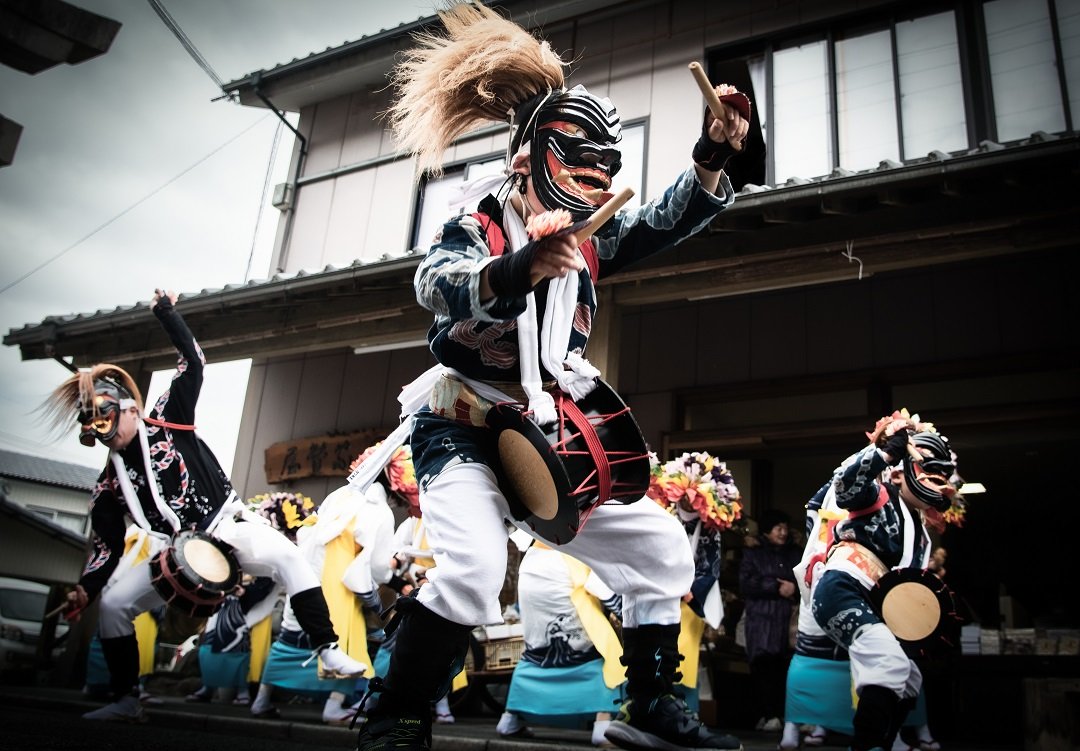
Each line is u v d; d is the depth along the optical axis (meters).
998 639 5.81
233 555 4.29
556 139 1.99
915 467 3.69
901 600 3.33
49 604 10.66
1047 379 6.68
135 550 4.73
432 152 2.20
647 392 8.00
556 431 1.95
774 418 7.94
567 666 4.34
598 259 2.19
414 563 5.48
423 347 9.36
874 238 5.40
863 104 7.71
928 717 6.66
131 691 4.46
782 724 6.12
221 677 6.17
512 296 1.66
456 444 1.99
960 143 7.24
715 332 7.86
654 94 8.67
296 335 8.14
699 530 4.57
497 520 1.94
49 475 22.47
